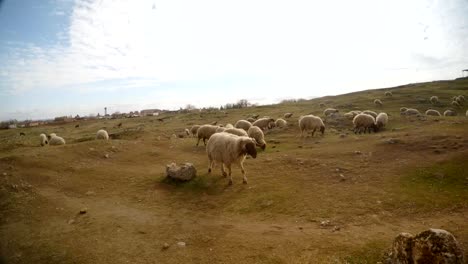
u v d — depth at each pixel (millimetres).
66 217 12414
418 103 54250
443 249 6641
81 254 9352
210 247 9391
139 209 13039
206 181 15758
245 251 8961
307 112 52938
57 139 29281
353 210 11188
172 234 10445
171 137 35031
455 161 14883
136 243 9891
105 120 87000
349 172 15320
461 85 77000
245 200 13039
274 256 8562
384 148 18875
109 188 15969
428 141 18609
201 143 27141
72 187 16047
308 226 10367
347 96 76625
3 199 14297
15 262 9375
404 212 10828
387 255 7953
